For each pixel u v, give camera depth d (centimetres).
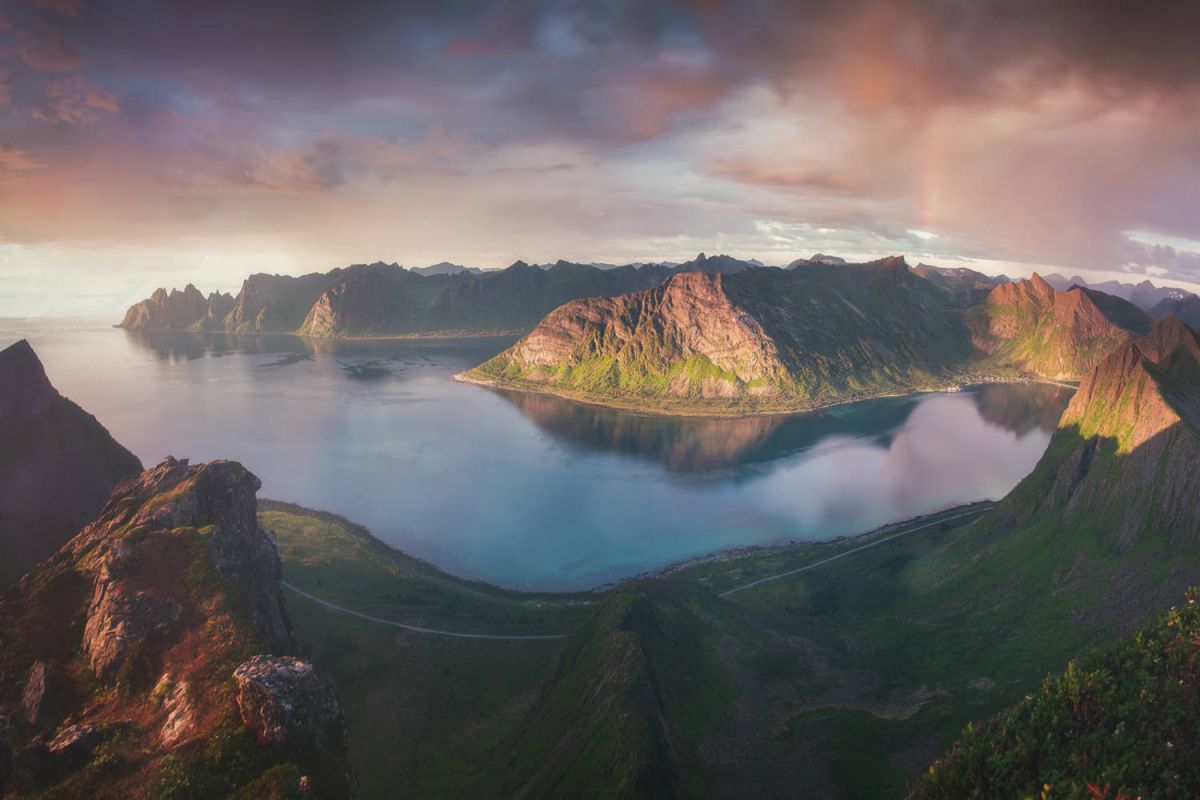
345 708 12606
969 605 15538
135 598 9381
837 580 19038
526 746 11100
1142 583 12988
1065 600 13875
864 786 9256
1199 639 7312
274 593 13275
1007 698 11219
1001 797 6222
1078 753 6338
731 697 11569
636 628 12925
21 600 10044
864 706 11738
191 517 12025
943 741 10181
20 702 8531
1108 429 16362
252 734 7506
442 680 13850
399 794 10500
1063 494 16712
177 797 6806
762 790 9231
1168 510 13575
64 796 6931
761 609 17500
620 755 8931
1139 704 6681
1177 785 5709
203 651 8744
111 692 8569
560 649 15512
